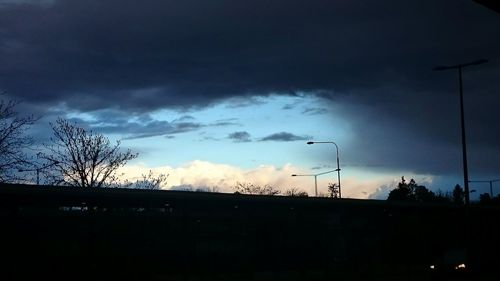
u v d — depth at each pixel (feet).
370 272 114.11
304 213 103.24
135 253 76.89
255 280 90.74
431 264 125.29
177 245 81.82
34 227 67.82
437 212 140.87
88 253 71.97
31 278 66.44
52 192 69.77
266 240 94.73
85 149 152.56
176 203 83.25
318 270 102.63
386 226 123.13
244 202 92.84
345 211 112.68
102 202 74.79
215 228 87.71
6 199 66.13
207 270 84.89
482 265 138.10
